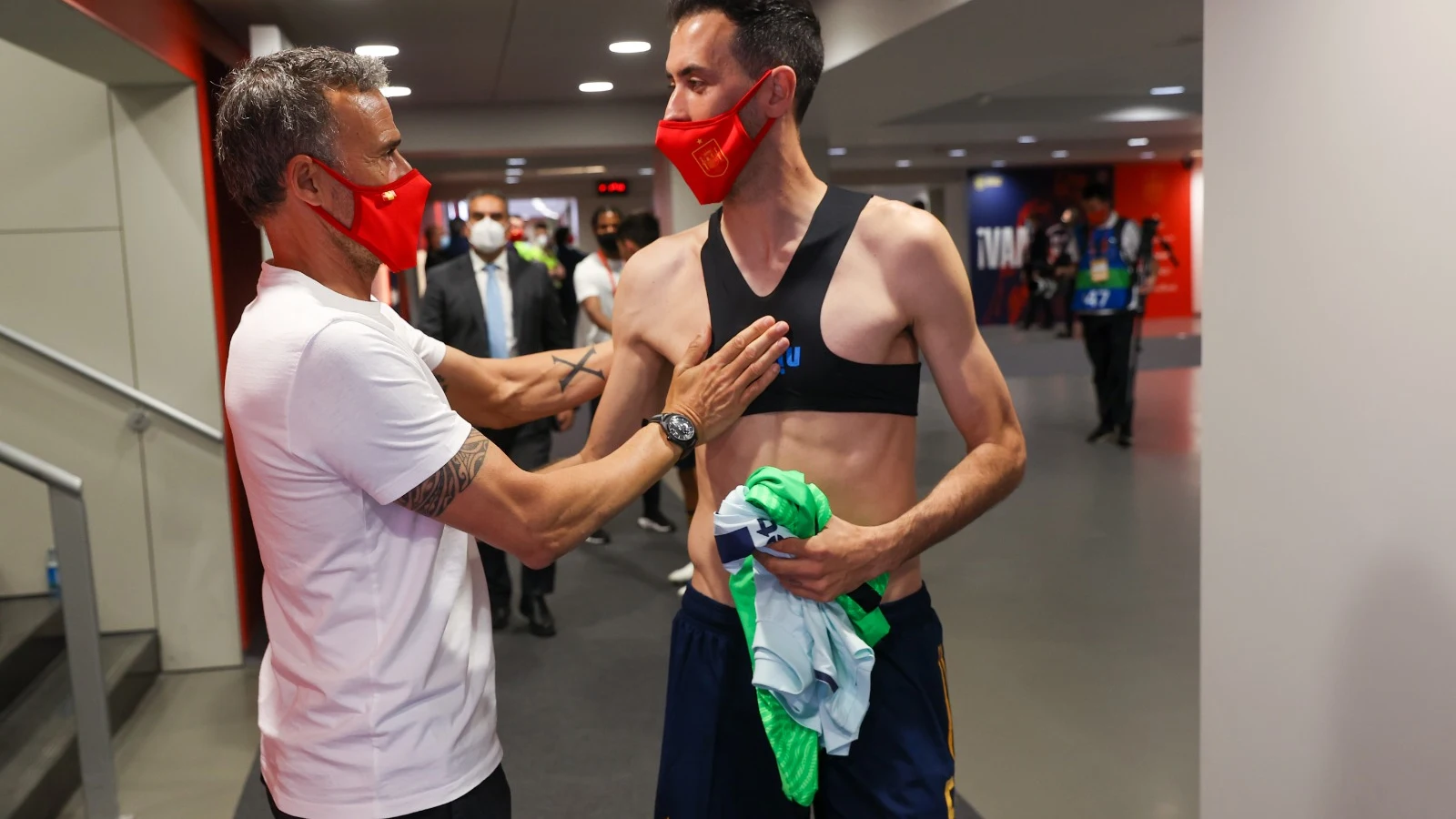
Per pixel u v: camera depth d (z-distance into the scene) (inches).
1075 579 182.7
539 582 167.6
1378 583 69.7
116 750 136.2
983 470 58.9
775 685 54.8
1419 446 66.1
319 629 52.2
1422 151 64.7
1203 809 87.9
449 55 206.8
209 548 163.5
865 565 55.1
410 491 50.4
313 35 187.2
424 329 167.2
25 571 152.7
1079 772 114.0
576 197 709.9
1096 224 293.6
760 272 58.7
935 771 59.8
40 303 156.9
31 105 154.3
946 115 440.1
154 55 137.7
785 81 55.5
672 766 62.7
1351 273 70.2
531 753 127.5
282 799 54.1
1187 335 640.4
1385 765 70.2
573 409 77.1
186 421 157.5
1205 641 86.1
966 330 58.4
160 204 157.8
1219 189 81.6
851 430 58.4
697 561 63.2
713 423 57.5
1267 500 78.8
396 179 53.7
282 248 53.7
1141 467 271.6
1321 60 71.5
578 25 183.0
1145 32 166.2
